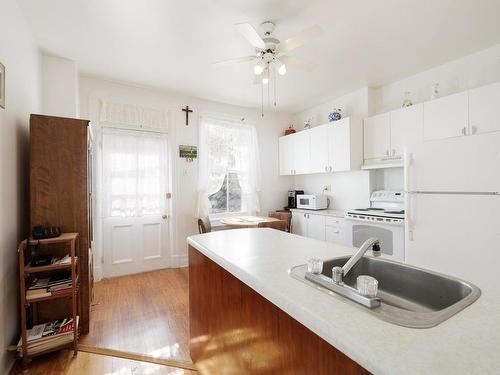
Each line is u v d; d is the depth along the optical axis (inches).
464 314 28.5
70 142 83.0
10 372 67.6
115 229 138.4
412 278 44.8
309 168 170.7
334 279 36.2
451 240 85.0
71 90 112.3
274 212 182.2
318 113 181.3
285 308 32.6
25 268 70.2
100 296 113.7
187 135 158.6
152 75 129.3
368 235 124.9
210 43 100.5
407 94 128.2
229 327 51.0
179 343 80.6
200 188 159.8
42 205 80.2
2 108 67.2
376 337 24.2
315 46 104.3
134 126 142.5
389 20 88.0
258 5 79.7
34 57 95.3
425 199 90.7
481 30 94.1
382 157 135.1
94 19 85.4
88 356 73.9
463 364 20.3
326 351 27.7
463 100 101.7
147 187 146.3
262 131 191.2
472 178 80.7
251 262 48.6
